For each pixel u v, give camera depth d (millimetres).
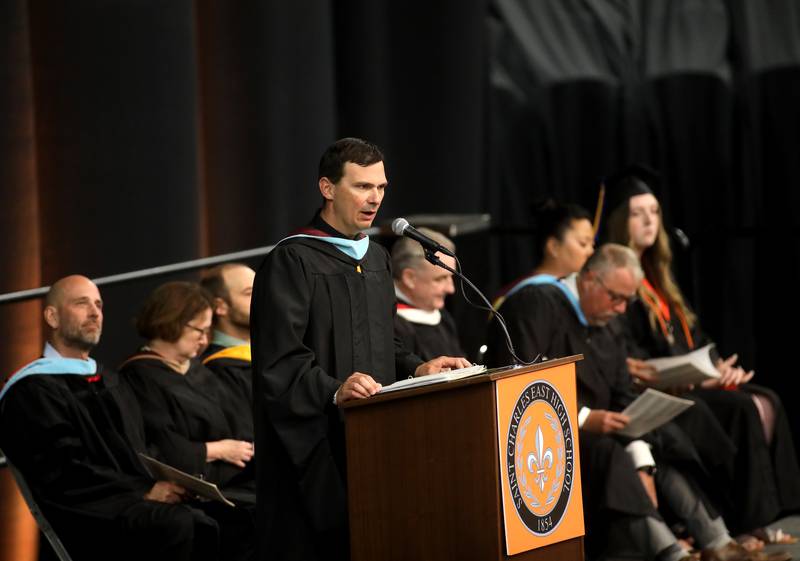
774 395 15578
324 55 20062
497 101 23125
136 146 16938
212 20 19203
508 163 23156
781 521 15734
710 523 13453
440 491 8391
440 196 22406
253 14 19172
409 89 22391
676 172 23000
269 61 19234
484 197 23031
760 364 21875
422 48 22422
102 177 16797
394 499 8531
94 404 11555
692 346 15555
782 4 23906
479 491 8234
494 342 13320
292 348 9008
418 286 13875
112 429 11500
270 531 9188
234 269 13164
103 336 16484
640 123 23094
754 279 22328
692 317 15859
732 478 14609
